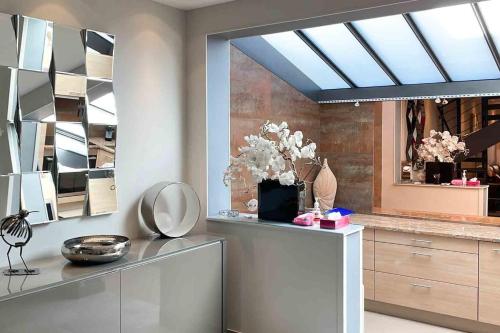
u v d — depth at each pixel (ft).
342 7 10.64
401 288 14.37
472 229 14.10
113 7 11.17
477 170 27.37
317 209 12.28
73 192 10.25
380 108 19.19
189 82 13.08
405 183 21.83
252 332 12.12
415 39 14.38
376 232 14.80
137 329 9.86
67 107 10.07
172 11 12.66
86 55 10.39
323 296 10.94
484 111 27.71
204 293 11.44
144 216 11.79
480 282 13.01
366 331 13.48
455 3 9.98
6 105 9.00
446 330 13.60
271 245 11.71
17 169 9.21
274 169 11.54
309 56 16.88
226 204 13.61
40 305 8.12
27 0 9.48
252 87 16.17
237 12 12.15
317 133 19.99
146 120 12.07
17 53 9.14
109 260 9.48
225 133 13.51
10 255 9.36
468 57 14.83
